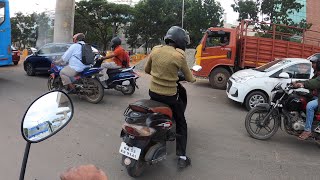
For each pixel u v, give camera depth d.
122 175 4.55
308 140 6.69
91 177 1.47
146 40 37.09
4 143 5.37
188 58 18.64
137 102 4.61
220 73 12.84
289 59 9.54
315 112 5.99
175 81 4.79
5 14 11.01
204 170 4.92
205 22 35.44
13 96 8.80
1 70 14.45
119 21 37.25
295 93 6.13
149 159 4.33
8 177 4.26
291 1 24.86
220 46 12.74
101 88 8.43
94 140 5.82
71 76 8.20
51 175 4.40
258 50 12.67
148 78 14.20
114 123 6.92
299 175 4.97
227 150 5.82
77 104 8.32
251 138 6.57
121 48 9.56
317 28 37.22
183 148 4.89
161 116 4.46
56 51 12.77
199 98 10.54
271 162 5.41
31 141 2.10
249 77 9.12
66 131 6.19
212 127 7.20
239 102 9.40
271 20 25.14
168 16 35.09
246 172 4.95
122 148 4.29
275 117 6.40
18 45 49.66
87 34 37.97
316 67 6.14
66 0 16.33
